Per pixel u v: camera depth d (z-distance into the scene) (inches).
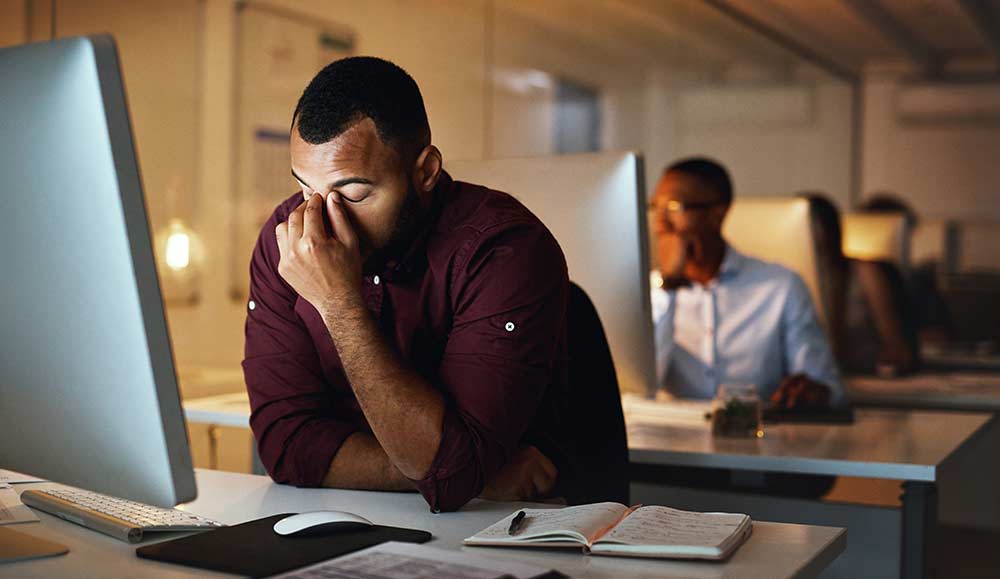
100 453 45.1
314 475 60.2
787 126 292.8
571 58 208.1
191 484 44.0
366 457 59.7
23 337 45.9
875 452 77.1
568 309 67.6
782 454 76.4
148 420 42.8
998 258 340.5
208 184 130.1
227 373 131.3
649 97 238.8
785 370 113.0
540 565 42.8
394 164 55.1
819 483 97.7
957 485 139.1
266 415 62.4
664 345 113.6
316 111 54.4
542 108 198.4
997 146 341.4
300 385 62.6
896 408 123.6
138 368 42.3
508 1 185.5
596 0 206.8
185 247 126.1
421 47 163.5
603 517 47.9
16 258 44.8
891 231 168.7
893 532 80.7
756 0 241.3
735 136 273.9
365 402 54.8
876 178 351.9
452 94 170.4
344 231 55.2
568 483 65.6
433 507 54.4
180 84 126.2
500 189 84.4
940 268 285.9
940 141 346.9
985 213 343.3
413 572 38.8
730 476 96.8
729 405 83.9
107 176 40.7
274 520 49.4
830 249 146.8
